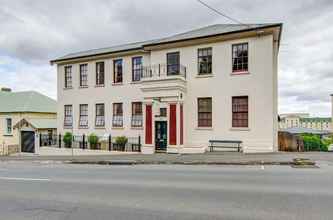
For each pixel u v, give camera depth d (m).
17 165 17.59
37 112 35.34
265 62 20.08
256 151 20.05
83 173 12.67
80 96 28.70
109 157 19.56
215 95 21.61
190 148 21.39
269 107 19.92
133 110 25.83
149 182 9.96
